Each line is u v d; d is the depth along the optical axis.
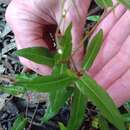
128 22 0.26
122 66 0.27
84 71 0.21
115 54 0.27
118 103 0.28
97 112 0.34
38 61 0.22
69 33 0.21
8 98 0.37
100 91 0.19
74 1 0.25
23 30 0.31
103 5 0.22
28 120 0.34
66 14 0.26
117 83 0.27
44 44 0.30
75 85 0.21
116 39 0.27
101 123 0.30
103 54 0.27
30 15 0.30
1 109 0.37
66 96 0.22
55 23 0.30
